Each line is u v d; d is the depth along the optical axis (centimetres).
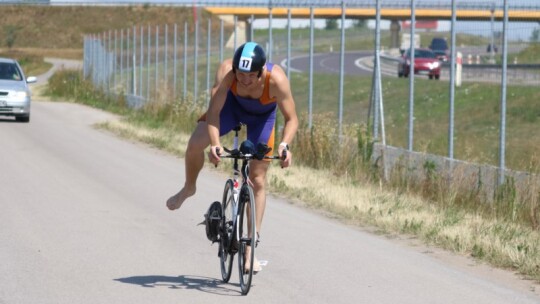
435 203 1909
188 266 1257
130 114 4294
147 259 1295
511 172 1830
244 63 1058
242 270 1103
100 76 5862
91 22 15750
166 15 15438
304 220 1691
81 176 2238
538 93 3400
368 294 1113
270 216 1727
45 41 15425
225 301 1060
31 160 2531
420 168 2098
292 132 1124
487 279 1226
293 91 5400
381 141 2461
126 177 2253
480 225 1598
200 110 3619
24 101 3866
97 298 1057
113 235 1473
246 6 11219
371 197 1916
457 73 4000
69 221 1594
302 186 2077
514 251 1350
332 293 1113
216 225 1179
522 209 1752
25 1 15875
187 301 1055
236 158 1093
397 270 1264
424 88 4803
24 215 1645
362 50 11344
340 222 1691
